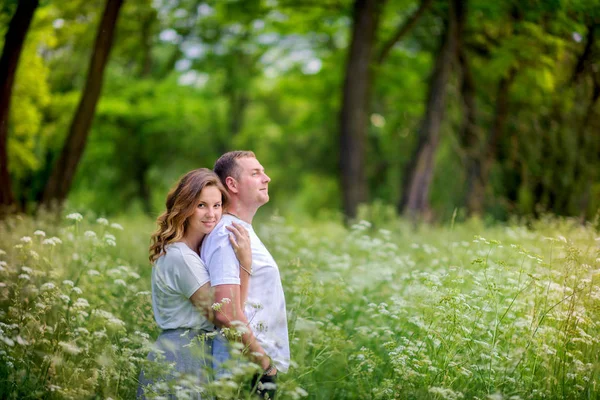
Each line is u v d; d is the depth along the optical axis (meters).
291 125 24.25
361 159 16.39
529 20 13.12
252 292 3.74
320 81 21.86
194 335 3.71
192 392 3.56
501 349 4.35
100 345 4.03
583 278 4.58
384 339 4.75
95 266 5.77
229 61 24.58
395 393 3.83
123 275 5.25
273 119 32.97
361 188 16.41
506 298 4.67
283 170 32.31
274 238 7.90
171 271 3.70
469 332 4.20
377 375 4.44
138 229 9.64
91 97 11.21
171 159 29.53
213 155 30.20
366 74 16.31
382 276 5.79
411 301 4.92
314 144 30.62
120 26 20.36
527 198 13.24
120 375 3.62
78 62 20.00
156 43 21.94
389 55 20.19
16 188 17.97
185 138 28.97
